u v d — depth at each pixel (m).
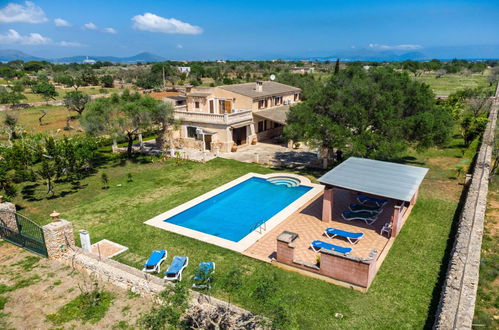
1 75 139.50
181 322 11.94
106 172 31.75
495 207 21.78
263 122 44.50
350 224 20.30
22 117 62.50
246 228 20.70
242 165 33.34
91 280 15.15
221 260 16.67
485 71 178.00
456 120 45.22
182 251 17.66
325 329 11.87
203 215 22.55
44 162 25.30
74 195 25.98
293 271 15.51
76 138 31.23
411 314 12.55
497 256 16.12
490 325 11.77
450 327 10.38
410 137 27.38
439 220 20.31
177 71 154.38
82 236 17.06
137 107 33.22
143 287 13.84
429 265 15.70
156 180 29.36
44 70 181.38
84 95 59.81
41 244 16.92
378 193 18.06
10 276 15.38
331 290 14.03
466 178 25.84
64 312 13.03
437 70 160.50
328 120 27.25
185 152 38.41
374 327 11.95
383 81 30.06
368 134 26.02
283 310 10.26
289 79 65.88
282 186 28.17
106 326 12.32
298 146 39.94
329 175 21.08
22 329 12.18
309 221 20.91
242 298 13.59
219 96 42.94
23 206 23.91
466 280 12.76
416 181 19.91
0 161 25.03
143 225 20.80
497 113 48.69
